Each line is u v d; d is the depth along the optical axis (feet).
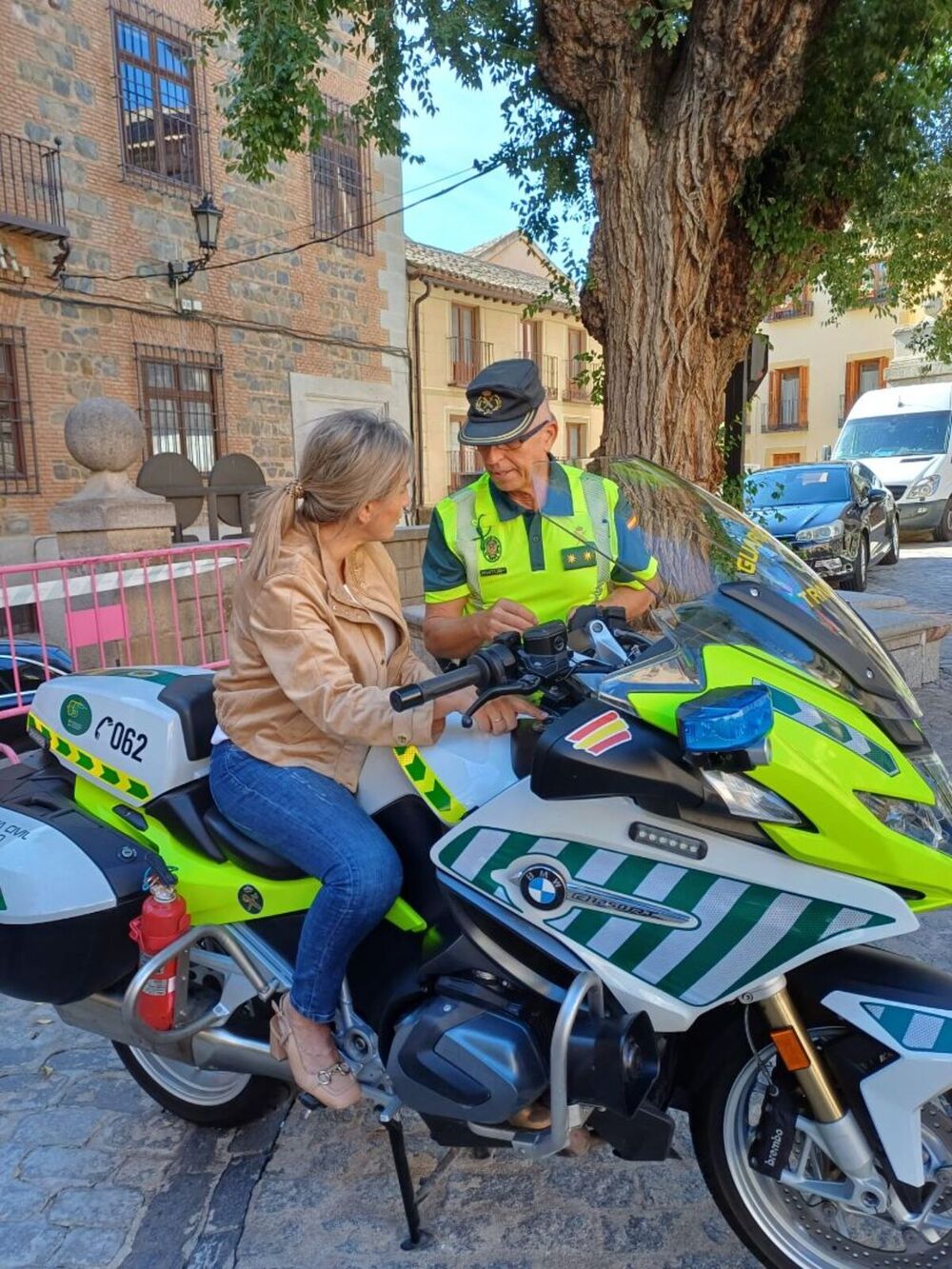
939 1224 6.15
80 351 45.24
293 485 6.82
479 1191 8.06
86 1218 7.95
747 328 20.90
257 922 7.36
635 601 7.42
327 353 58.29
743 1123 6.55
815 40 18.39
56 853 7.67
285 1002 6.91
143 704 7.89
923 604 35.58
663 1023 6.01
